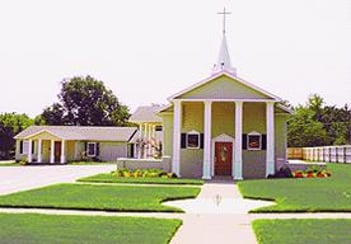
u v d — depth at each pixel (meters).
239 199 20.50
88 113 92.25
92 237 11.44
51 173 38.38
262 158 35.69
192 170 35.81
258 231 12.42
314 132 81.75
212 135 36.31
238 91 34.06
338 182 28.48
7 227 12.77
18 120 72.94
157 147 58.88
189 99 34.16
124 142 64.75
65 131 62.44
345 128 91.81
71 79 93.25
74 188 24.23
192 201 19.75
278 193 22.06
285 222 13.98
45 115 91.94
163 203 18.80
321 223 13.79
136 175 33.19
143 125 62.09
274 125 35.97
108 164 57.62
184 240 11.51
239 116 33.97
